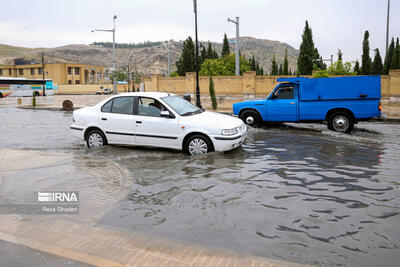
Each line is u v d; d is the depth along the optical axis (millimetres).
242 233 3512
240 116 12977
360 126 13477
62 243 3332
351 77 11398
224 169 6172
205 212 4117
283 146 8586
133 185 5227
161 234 3521
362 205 4305
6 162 6805
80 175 5797
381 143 9062
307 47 40719
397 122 15039
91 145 8633
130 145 8570
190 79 33719
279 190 4941
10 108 26109
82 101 36906
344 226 3662
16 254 3115
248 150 8047
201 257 3021
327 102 11688
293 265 2865
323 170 6098
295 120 12164
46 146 9141
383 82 26297
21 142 9836
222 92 32406
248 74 30375
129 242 3346
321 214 4012
